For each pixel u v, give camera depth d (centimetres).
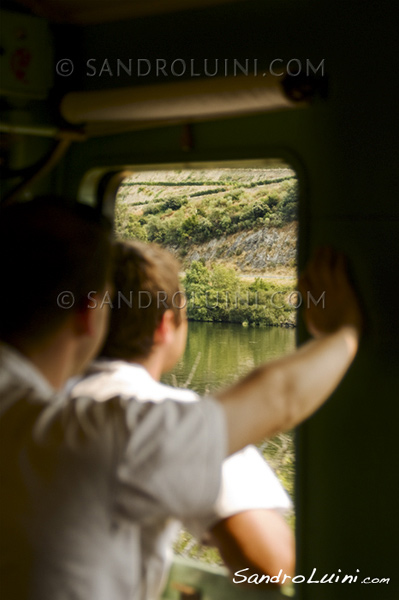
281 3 158
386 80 146
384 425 148
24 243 85
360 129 149
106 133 184
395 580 149
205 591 180
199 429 81
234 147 166
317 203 155
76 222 88
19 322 85
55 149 188
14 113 183
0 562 80
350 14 149
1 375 85
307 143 156
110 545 80
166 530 101
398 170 145
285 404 85
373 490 150
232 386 87
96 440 80
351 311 140
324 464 155
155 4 176
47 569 77
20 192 191
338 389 152
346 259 150
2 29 179
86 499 79
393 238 146
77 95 178
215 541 134
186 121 170
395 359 146
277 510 137
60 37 189
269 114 161
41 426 82
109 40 188
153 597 104
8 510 80
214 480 81
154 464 79
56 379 90
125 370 124
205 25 171
